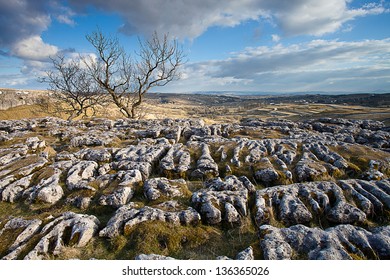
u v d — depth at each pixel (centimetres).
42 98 5153
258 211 963
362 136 2192
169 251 820
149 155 1527
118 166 1413
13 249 809
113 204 1085
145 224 889
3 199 1193
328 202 1015
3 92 5047
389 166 1389
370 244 766
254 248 777
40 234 855
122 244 835
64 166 1395
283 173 1278
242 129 2389
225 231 929
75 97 4153
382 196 1025
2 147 1867
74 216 941
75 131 2316
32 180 1299
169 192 1132
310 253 727
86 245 844
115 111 6019
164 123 2752
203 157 1483
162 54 3703
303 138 1916
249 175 1316
